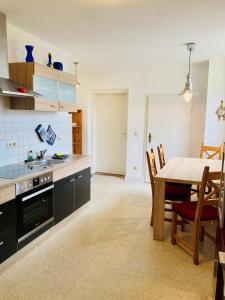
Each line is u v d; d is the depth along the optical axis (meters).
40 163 3.28
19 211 2.43
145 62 5.00
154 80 5.39
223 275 1.33
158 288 2.14
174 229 2.86
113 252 2.69
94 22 2.94
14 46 3.12
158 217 2.93
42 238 2.87
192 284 2.19
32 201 2.61
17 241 2.44
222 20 2.84
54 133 3.99
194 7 2.51
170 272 2.36
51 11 2.64
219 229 2.02
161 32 3.25
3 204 2.22
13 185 2.32
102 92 5.97
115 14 2.71
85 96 5.91
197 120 5.25
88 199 4.04
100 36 3.44
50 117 3.87
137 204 4.20
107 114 6.19
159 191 2.90
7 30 3.00
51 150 3.94
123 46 3.90
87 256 2.60
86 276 2.28
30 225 2.64
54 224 3.07
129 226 3.34
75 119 6.03
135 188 5.18
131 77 5.53
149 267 2.43
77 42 3.70
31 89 2.93
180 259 2.58
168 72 5.29
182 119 5.34
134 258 2.58
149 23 2.95
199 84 5.15
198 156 5.31
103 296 2.03
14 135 3.14
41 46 3.61
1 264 2.27
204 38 3.47
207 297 2.04
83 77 5.86
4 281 2.19
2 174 2.55
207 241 2.97
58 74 3.41
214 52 4.20
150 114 5.52
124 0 2.38
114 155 6.30
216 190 2.45
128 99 5.61
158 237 2.96
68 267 2.41
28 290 2.09
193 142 5.33
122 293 2.07
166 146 5.51
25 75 2.94
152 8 2.54
